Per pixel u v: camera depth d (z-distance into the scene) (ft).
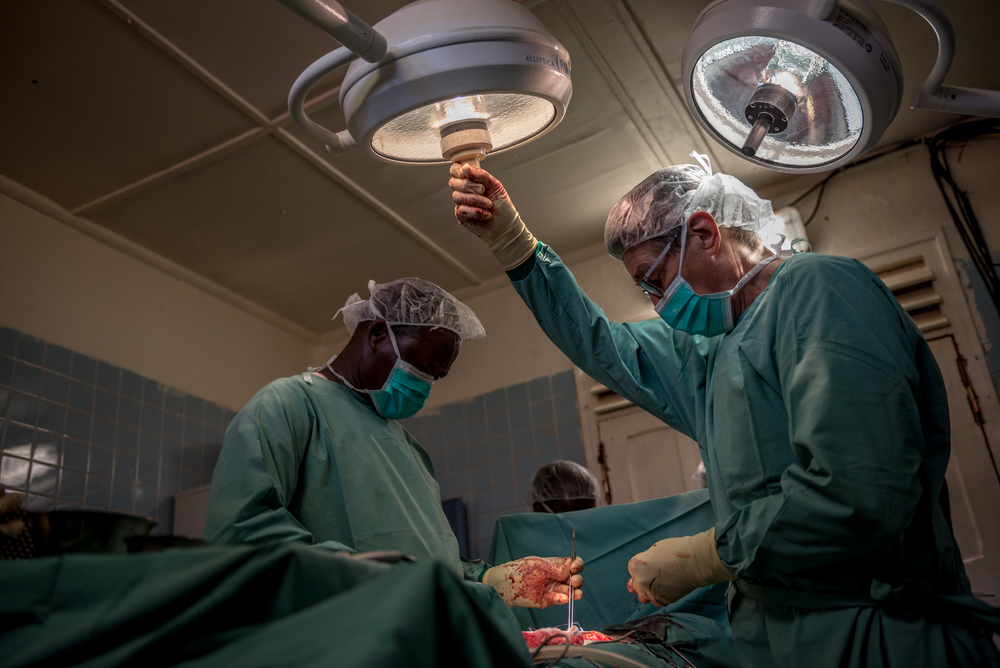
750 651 4.94
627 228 5.85
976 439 11.02
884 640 4.36
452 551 6.33
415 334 6.61
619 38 10.50
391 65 5.39
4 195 12.03
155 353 13.52
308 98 10.68
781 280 5.16
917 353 4.95
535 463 14.43
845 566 4.57
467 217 6.09
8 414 11.02
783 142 6.79
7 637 2.59
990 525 10.62
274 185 12.48
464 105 5.83
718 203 5.72
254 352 15.57
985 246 11.87
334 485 5.91
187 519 12.59
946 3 10.27
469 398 15.48
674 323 5.71
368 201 12.98
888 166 12.90
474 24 5.40
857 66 5.88
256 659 2.29
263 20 9.64
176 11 9.46
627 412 13.97
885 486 4.16
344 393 6.48
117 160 11.78
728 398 5.21
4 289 11.56
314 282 15.28
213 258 14.23
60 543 3.24
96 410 12.22
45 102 10.63
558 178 13.05
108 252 13.32
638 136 12.22
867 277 4.99
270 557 2.78
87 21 9.50
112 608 2.57
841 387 4.42
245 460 5.19
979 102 6.44
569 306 6.47
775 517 4.41
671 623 6.11
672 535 7.59
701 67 6.67
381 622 2.24
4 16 9.29
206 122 11.18
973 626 4.41
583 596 7.43
